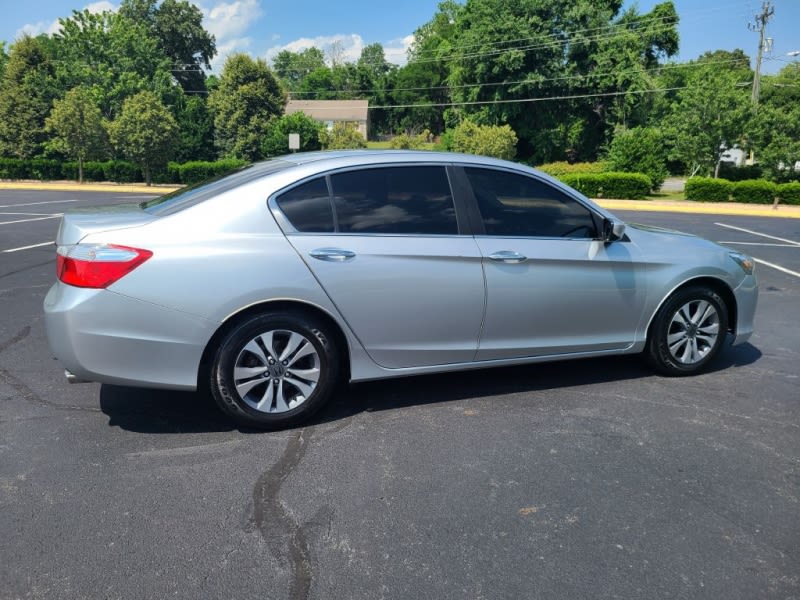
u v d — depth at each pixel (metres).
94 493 2.99
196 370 3.47
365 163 3.84
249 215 3.53
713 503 3.00
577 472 3.27
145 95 33.28
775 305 7.39
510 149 32.84
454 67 45.91
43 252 9.85
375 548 2.61
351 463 3.33
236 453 3.42
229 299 3.43
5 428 3.68
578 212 4.30
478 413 4.01
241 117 41.09
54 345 3.37
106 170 36.31
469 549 2.61
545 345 4.25
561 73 42.19
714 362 5.14
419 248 3.78
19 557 2.51
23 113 37.28
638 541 2.69
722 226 17.31
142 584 2.37
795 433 3.79
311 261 3.56
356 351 3.77
